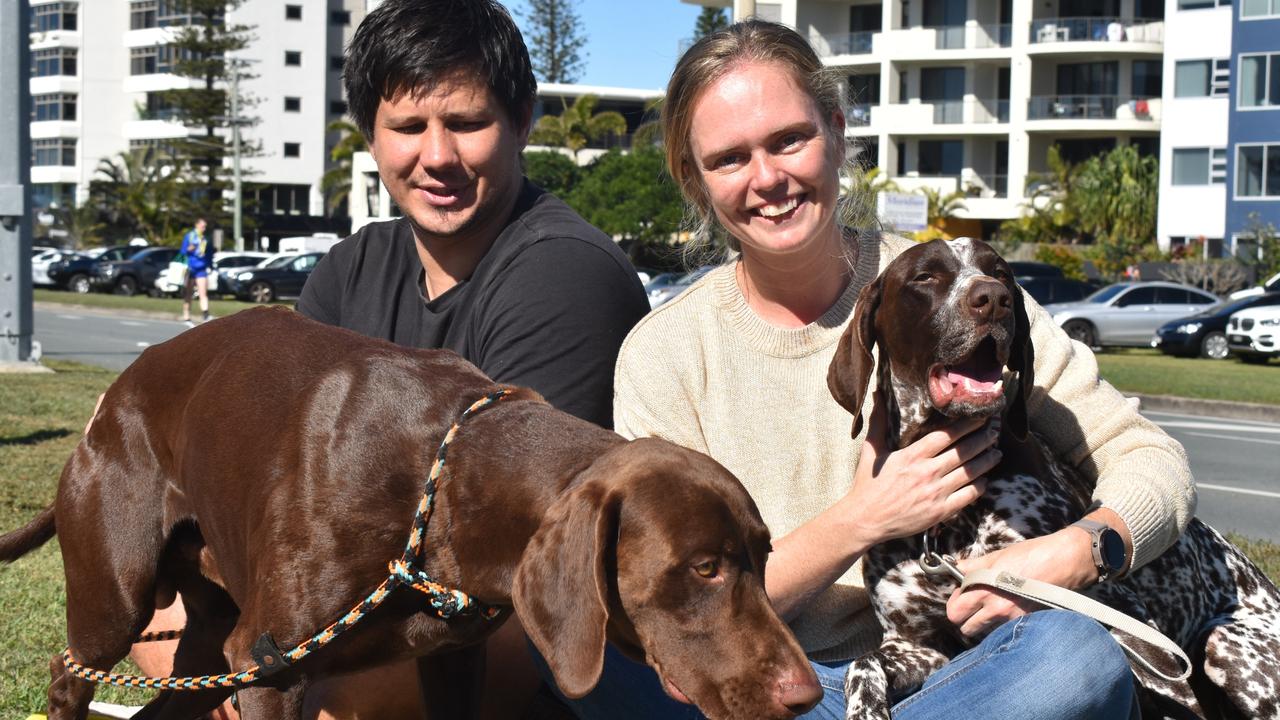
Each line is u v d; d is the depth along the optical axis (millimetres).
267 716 2904
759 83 3305
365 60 3715
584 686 2371
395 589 2812
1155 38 48000
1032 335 3467
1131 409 3430
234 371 3188
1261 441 13664
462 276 3941
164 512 3348
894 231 3775
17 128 15430
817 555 3129
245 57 73875
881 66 50938
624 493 2508
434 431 2908
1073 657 2785
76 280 43531
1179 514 3199
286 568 2834
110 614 3377
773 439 3438
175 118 62594
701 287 3604
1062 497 3314
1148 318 27469
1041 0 49625
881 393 3367
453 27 3658
